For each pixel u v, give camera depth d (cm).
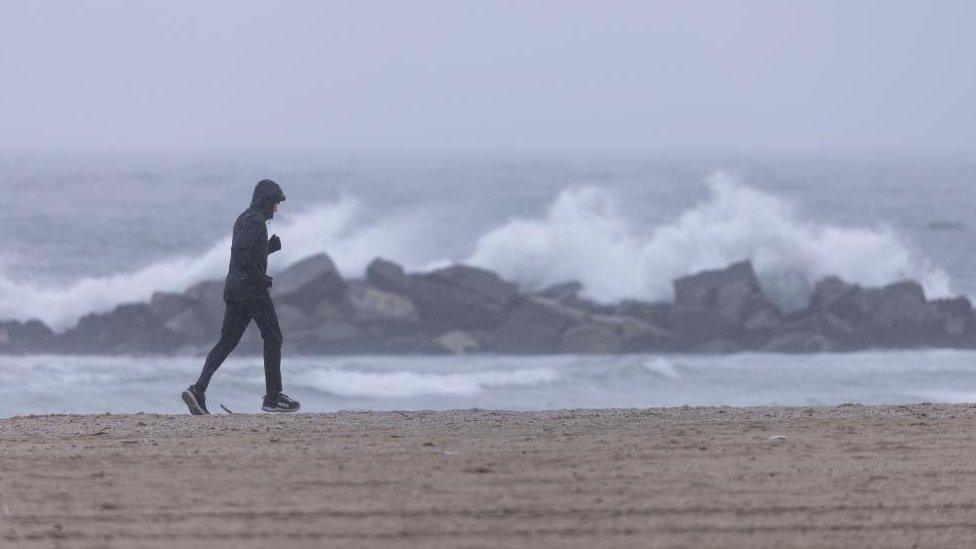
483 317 12950
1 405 7981
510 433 3625
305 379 9475
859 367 10856
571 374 10119
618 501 2714
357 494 2756
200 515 2566
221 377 9100
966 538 2486
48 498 2703
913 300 13375
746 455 3250
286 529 2461
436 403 8794
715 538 2444
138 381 8988
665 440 3488
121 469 3019
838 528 2538
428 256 17775
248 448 3328
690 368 10644
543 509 2636
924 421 3888
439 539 2398
